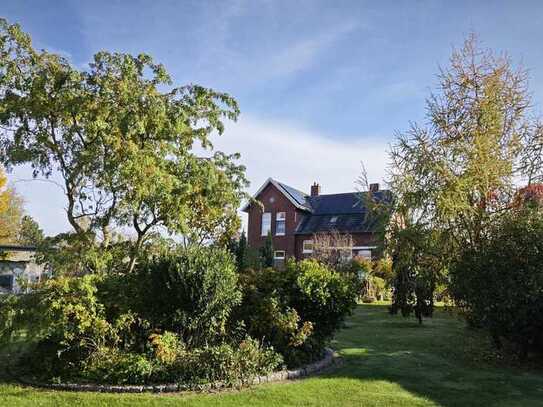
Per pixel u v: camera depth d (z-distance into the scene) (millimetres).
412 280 15922
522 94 13148
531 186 12195
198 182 10906
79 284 7523
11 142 10070
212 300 7793
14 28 9430
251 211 37969
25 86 9547
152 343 7391
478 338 12188
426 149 12500
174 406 5980
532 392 7266
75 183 9992
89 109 9391
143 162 9227
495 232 10102
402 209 12719
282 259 36188
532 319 9117
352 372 8273
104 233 10297
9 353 8500
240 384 7031
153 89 10031
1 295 7668
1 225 35969
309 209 37062
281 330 8391
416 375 8242
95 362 7148
